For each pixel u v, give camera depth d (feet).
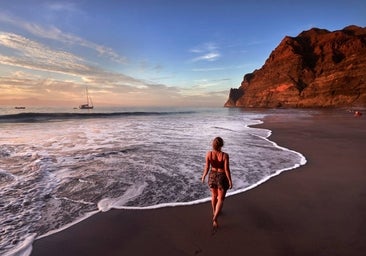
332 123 92.48
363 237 13.96
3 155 34.83
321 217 16.48
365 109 265.95
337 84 352.49
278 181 24.07
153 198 20.04
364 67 333.42
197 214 17.24
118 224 15.84
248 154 36.63
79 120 111.04
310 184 23.18
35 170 27.48
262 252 12.74
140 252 12.94
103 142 47.42
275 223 15.75
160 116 155.43
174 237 14.33
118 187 22.52
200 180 24.68
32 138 51.85
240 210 17.70
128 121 106.11
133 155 35.96
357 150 39.65
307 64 433.48
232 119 124.88
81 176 25.61
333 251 12.66
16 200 19.26
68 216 16.83
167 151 38.96
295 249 12.92
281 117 140.05
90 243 13.71
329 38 453.17
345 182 23.73
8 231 14.70
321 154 36.58
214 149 16.14
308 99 380.78
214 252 12.83
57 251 12.92
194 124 91.76
